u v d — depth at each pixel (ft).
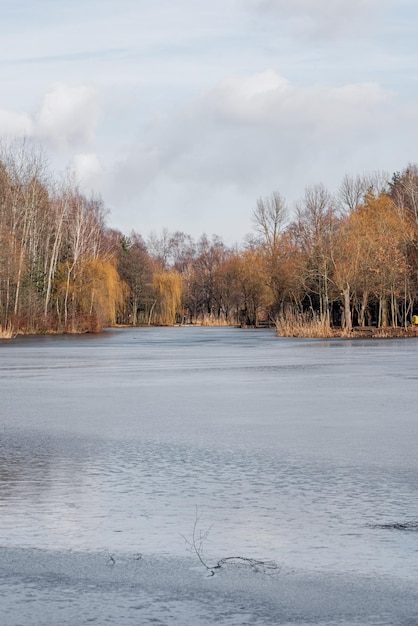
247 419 56.95
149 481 36.09
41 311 301.22
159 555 25.13
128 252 451.53
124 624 19.65
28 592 21.97
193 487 34.83
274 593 21.77
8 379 93.15
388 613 20.31
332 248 268.21
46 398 71.61
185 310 533.55
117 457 42.19
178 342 215.72
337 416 58.44
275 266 339.77
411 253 269.23
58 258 319.88
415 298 276.21
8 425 54.34
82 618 20.06
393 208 306.14
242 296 437.99
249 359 132.46
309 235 283.38
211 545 26.13
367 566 23.95
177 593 21.85
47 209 313.12
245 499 32.53
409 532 27.50
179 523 28.84
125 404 66.49
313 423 54.80
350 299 281.54
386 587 22.18
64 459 41.65
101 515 29.99
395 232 273.33
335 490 34.14
